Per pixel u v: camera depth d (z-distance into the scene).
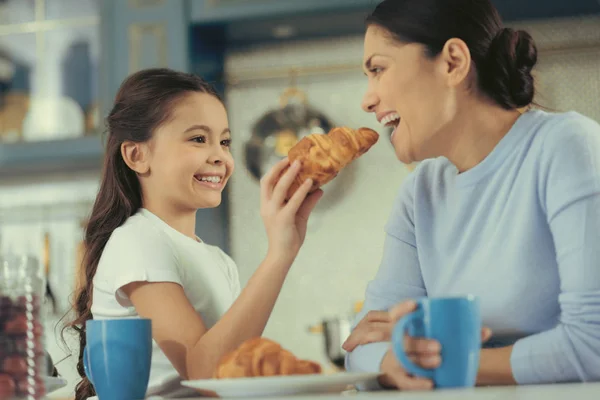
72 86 3.78
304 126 3.87
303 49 3.90
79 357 1.89
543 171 1.46
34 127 3.77
